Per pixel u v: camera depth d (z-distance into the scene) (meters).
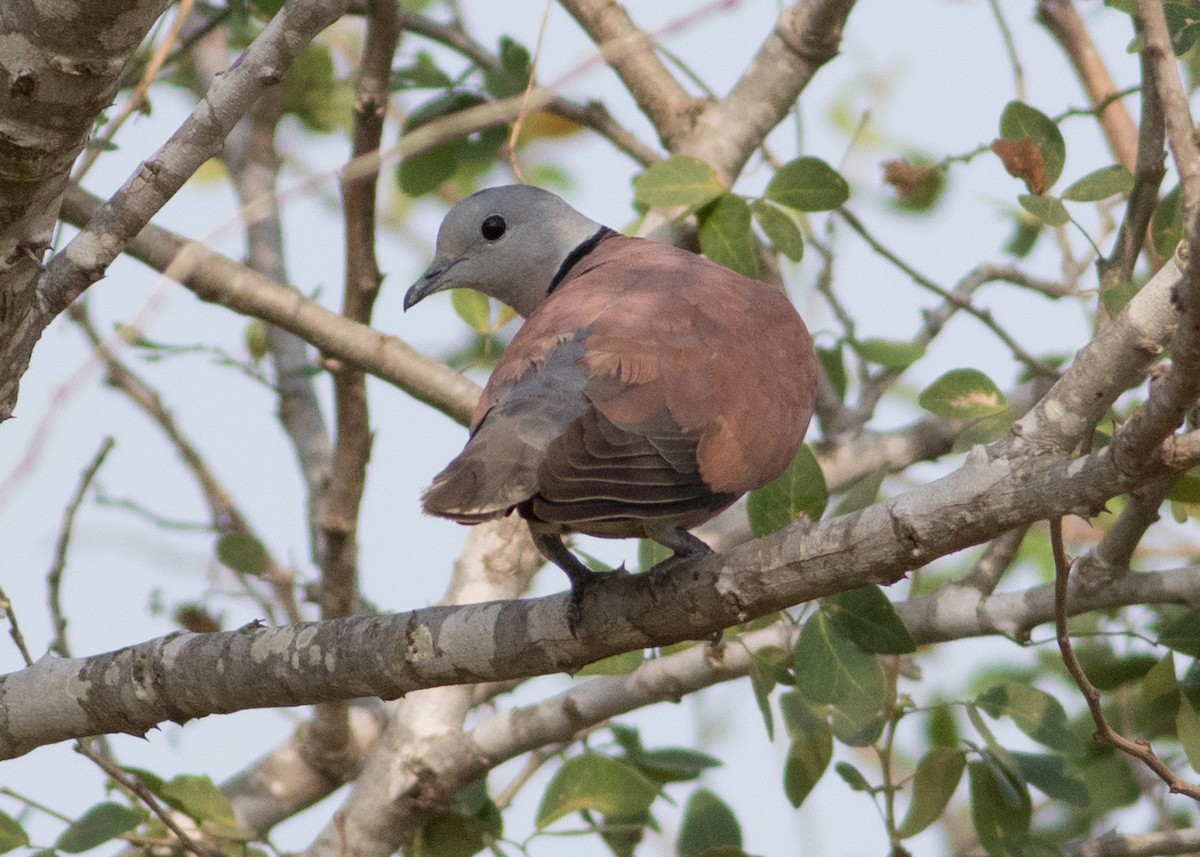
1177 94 6.43
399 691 7.92
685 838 10.45
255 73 7.23
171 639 8.31
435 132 9.62
